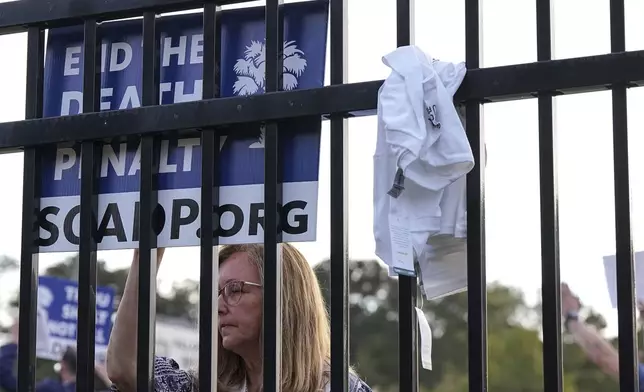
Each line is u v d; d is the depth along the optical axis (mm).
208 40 2424
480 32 2215
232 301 2754
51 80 2652
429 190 2154
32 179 2576
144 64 2471
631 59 2037
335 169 2277
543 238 2098
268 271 2285
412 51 2225
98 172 2547
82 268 2471
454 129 2141
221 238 2398
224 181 2416
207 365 2330
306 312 2736
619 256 2027
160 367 2861
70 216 2566
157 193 2471
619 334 2002
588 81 2070
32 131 2549
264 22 2473
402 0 2275
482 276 2145
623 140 2049
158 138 2488
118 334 2646
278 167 2357
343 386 2211
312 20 2408
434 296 2238
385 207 2207
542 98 2129
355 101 2252
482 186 2182
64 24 2611
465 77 2182
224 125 2357
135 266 2635
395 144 2139
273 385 2260
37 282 2576
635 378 1986
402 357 2172
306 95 2287
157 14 2537
